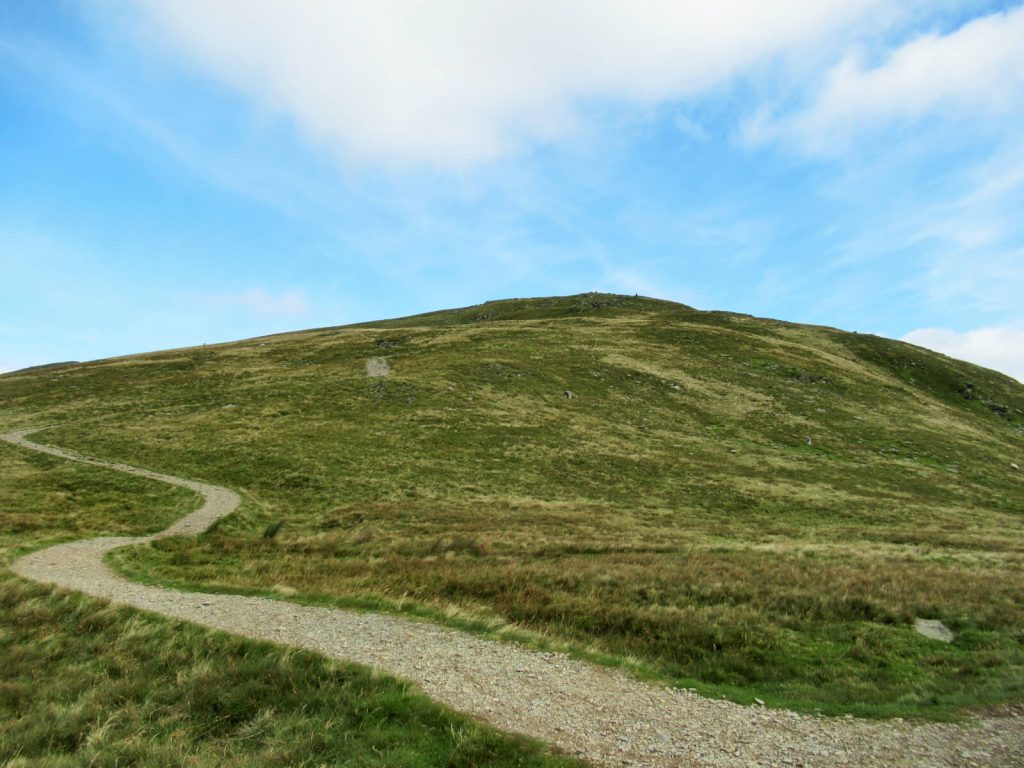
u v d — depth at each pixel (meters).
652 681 13.45
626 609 19.19
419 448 52.22
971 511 48.06
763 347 100.81
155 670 12.91
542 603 19.97
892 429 71.44
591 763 9.55
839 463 59.28
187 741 10.10
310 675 12.39
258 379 75.06
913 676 15.35
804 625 18.55
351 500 40.06
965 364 108.81
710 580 22.39
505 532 32.31
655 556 27.06
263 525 34.59
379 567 24.78
